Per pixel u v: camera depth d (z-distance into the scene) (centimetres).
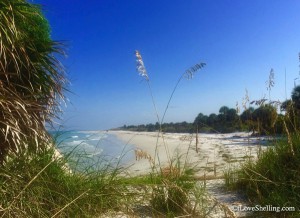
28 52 378
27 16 386
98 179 431
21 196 319
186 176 450
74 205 360
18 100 337
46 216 326
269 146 492
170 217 364
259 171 460
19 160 364
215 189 502
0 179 330
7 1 358
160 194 397
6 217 294
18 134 330
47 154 405
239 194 470
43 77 388
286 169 428
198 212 380
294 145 454
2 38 344
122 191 419
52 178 389
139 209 403
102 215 379
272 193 393
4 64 358
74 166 443
